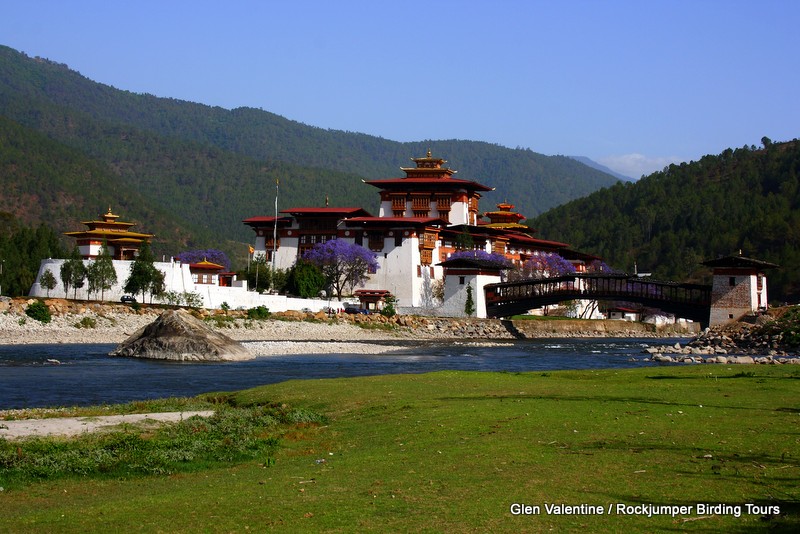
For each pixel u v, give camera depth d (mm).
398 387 48188
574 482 24266
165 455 31109
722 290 116938
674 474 25016
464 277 163625
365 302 172125
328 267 177500
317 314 144125
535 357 100938
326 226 193625
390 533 20125
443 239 193375
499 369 82312
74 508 23531
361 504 22609
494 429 32812
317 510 22172
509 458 27453
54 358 79875
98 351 88500
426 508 22000
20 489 26891
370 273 183250
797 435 30797
